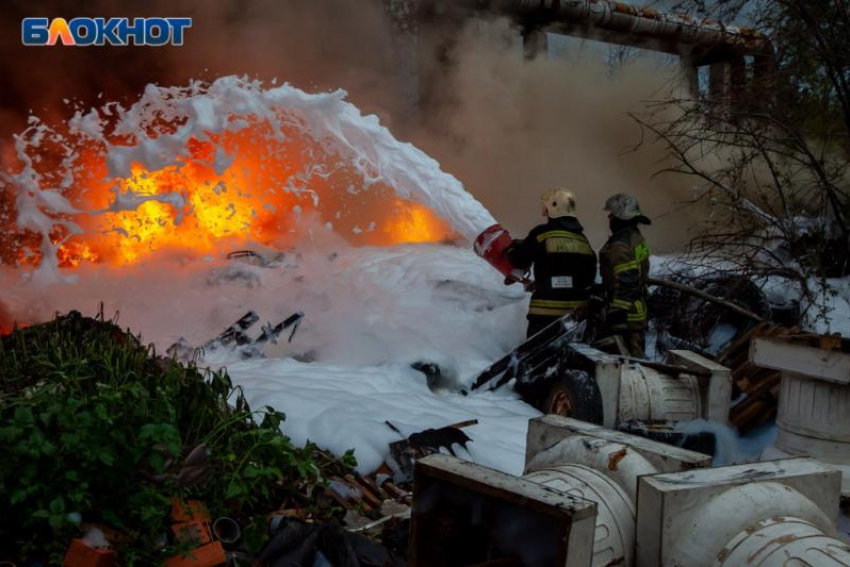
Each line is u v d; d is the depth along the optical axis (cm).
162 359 462
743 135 858
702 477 258
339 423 466
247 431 390
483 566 228
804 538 230
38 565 297
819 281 784
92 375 394
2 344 468
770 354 399
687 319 760
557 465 304
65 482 304
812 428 386
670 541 248
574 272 653
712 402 503
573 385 511
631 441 297
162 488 324
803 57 874
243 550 339
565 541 215
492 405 591
